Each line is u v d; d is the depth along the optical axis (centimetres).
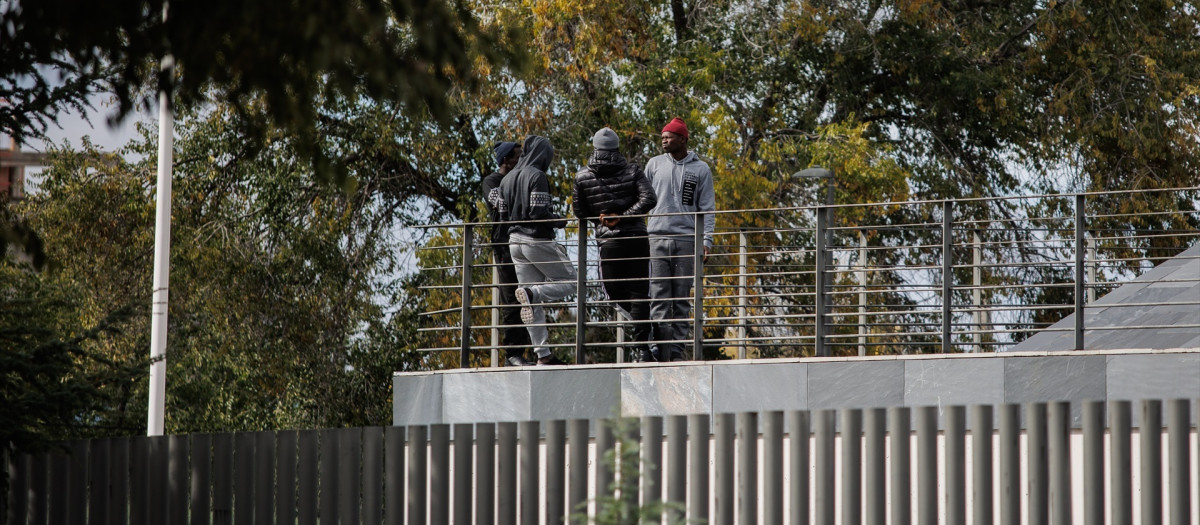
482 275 4350
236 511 1639
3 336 1681
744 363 1856
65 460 1702
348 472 1597
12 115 1582
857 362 1780
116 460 1689
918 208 4572
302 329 4416
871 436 1420
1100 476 1347
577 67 4172
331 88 1323
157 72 1354
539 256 2152
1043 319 3972
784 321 3734
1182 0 4566
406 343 4569
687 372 1902
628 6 4238
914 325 1906
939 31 4641
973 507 1393
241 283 4375
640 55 4422
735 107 4606
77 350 1714
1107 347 1833
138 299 1792
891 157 4400
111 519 1683
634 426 1325
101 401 1745
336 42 1255
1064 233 4291
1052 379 1667
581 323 2086
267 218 4484
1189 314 1861
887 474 1455
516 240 2159
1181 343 1764
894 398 1758
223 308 4322
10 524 1712
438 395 2125
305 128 1345
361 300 4522
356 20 1251
